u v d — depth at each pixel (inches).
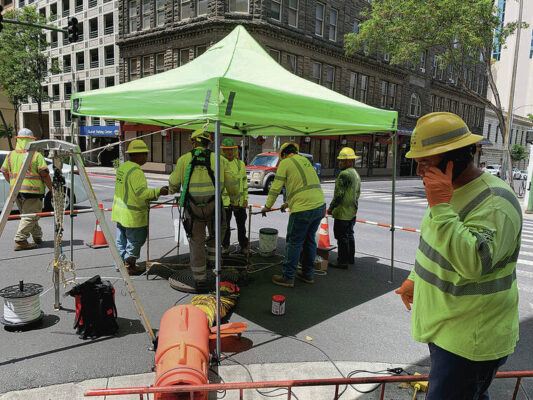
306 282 202.2
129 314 156.6
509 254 58.8
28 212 242.4
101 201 467.2
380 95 1266.0
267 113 133.7
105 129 1201.4
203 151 171.5
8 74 1248.8
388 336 147.6
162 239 286.8
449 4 604.1
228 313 155.1
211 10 885.2
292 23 959.0
